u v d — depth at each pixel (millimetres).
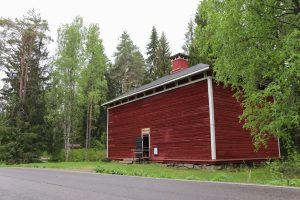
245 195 6715
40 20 40031
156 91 23109
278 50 13281
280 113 12578
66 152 36156
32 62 40531
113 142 28359
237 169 18062
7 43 38312
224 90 19469
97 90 35688
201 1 16078
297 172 13984
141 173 13992
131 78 57625
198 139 19141
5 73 40531
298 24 14422
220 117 18844
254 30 13867
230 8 13719
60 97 36375
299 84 12781
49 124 37250
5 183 10273
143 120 24391
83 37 37406
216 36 14469
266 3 13766
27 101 36344
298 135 19234
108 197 6840
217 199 6242
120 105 27812
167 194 7086
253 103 15047
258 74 14820
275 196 6535
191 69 22859
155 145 22703
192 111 19812
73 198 6832
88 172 15453
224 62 14586
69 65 35344
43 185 9484
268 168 18031
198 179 11492
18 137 33625
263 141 15039
